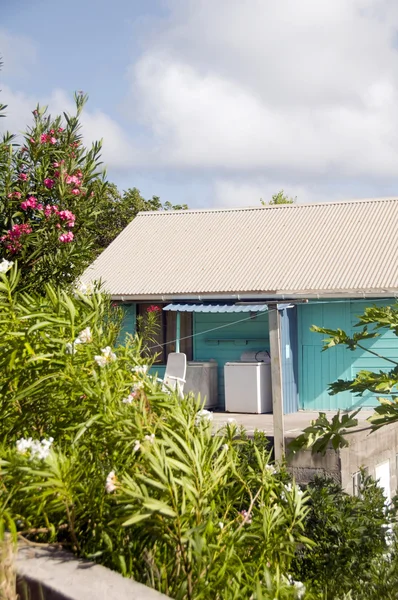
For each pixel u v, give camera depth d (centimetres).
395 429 1110
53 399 461
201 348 1781
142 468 409
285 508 475
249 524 448
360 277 1622
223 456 452
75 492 395
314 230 1894
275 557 433
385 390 657
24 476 390
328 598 580
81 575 359
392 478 1091
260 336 1722
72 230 836
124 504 388
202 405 484
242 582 393
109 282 1809
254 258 1808
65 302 475
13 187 806
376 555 691
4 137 805
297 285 1638
